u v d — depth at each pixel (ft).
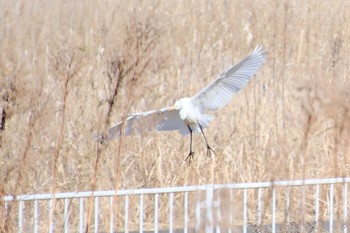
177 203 46.88
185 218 35.60
